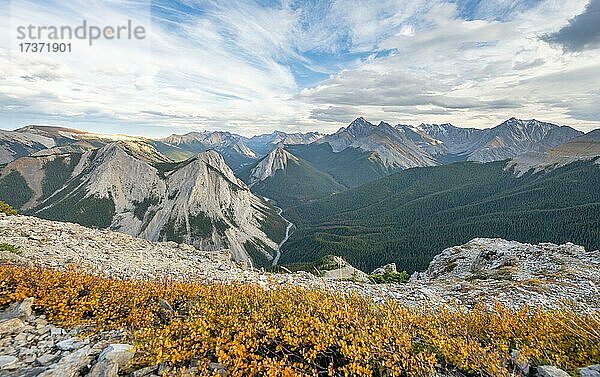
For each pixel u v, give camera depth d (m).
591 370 7.63
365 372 6.82
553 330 9.69
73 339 8.27
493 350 8.41
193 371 6.89
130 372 7.00
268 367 6.89
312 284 17.19
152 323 9.20
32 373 6.86
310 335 7.90
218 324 8.58
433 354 7.46
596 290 18.98
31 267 12.85
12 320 8.70
